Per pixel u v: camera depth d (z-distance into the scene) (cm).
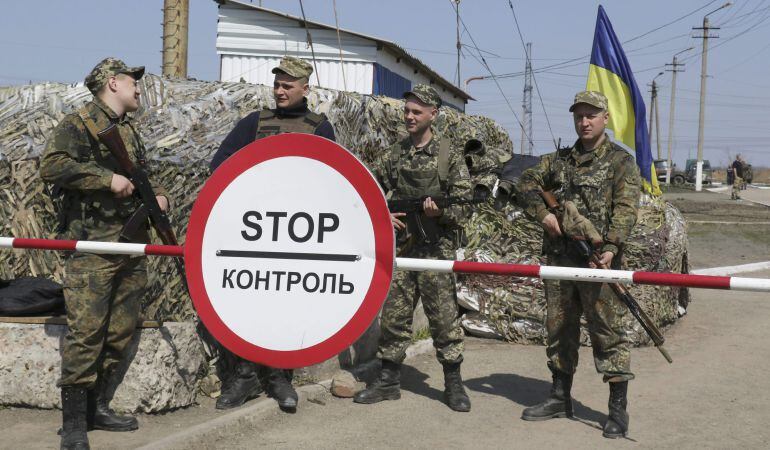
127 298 459
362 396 553
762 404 568
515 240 794
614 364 495
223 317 330
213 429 465
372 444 468
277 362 324
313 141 319
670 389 605
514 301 770
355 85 1655
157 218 456
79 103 604
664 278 347
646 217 798
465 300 787
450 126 895
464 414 534
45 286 526
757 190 5131
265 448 457
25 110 603
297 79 531
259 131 532
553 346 523
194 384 524
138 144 467
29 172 578
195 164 569
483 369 662
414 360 682
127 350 488
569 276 360
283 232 324
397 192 545
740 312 937
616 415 496
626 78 875
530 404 563
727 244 1811
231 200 330
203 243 333
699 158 5506
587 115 495
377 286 311
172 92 612
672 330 831
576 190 502
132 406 485
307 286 321
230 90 626
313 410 534
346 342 315
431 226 538
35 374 498
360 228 315
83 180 432
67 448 423
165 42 962
